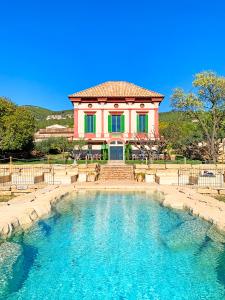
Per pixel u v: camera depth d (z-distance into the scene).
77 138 47.44
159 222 15.81
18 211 15.30
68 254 11.32
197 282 9.09
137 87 50.97
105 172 35.50
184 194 22.22
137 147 45.47
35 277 9.43
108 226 15.09
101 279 9.32
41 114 135.62
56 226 15.09
